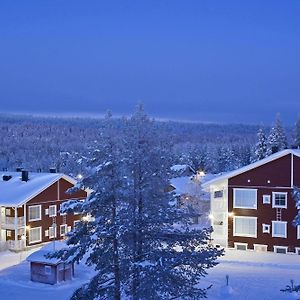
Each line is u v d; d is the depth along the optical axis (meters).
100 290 16.86
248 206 42.94
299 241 41.03
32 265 34.25
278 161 41.88
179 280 15.99
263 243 42.31
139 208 16.61
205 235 16.77
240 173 43.22
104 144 16.75
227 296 28.41
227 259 38.72
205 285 30.64
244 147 121.75
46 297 30.45
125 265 16.16
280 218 41.72
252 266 36.59
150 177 16.52
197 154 117.19
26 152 174.88
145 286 15.45
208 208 55.16
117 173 16.58
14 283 33.62
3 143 188.38
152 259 15.89
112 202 16.86
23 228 45.97
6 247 45.19
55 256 17.53
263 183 42.38
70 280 34.44
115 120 16.89
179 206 17.47
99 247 16.89
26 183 49.53
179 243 16.56
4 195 46.91
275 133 74.62
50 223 48.97
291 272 34.62
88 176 16.89
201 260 16.12
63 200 50.69
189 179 60.56
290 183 41.31
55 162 124.69
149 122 16.72
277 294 28.61
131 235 16.44
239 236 43.19
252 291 29.39
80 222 17.47
